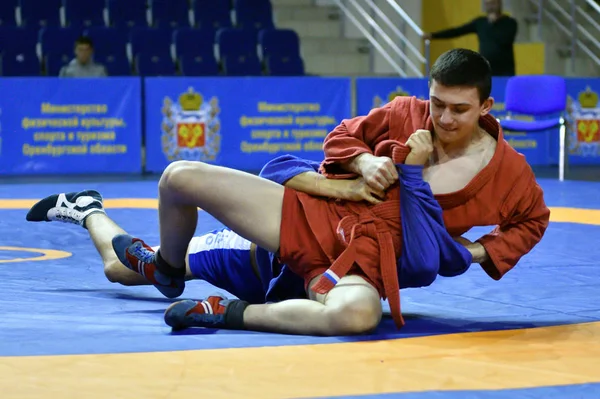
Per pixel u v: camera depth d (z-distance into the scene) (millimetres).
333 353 2863
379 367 2689
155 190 10016
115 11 15359
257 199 3420
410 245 3342
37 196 9289
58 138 12125
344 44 16906
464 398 2371
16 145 12016
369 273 3311
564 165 12305
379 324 3430
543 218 3592
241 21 15766
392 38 17047
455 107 3221
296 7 17062
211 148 12609
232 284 3936
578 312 3688
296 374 2602
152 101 12422
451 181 3439
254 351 2887
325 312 3129
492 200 3455
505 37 13727
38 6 15180
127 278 4176
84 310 3766
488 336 3164
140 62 14375
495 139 3527
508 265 3582
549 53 16844
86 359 2756
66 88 12102
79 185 10648
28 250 5641
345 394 2402
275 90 12727
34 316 3580
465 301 3994
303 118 12836
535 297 4070
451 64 3201
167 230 3543
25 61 14070
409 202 3332
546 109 11414
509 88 11648
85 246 5844
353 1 16000
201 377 2559
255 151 12734
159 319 3564
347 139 3490
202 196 3406
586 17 16344
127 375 2574
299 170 3469
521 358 2822
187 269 4023
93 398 2344
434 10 18422
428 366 2707
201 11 15727
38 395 2365
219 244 3947
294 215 3404
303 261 3402
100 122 12234
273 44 15031
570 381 2543
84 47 13133
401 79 13102
